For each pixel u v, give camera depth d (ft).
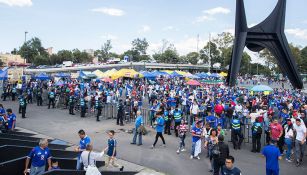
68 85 109.09
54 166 28.91
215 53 357.20
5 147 30.89
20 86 103.81
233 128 46.78
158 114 47.37
